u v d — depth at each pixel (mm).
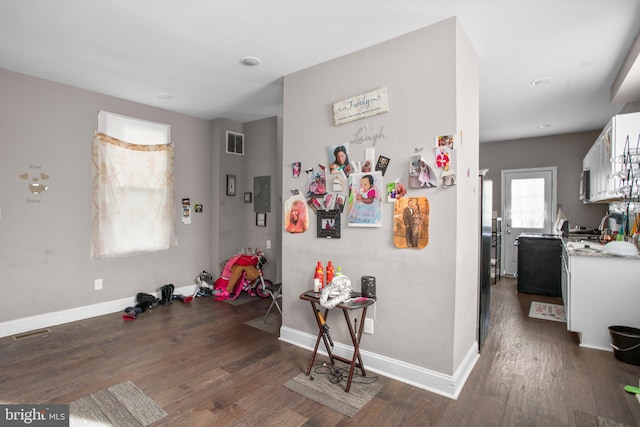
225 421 1850
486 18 2135
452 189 2113
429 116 2191
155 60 2785
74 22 2223
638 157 2717
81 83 3305
